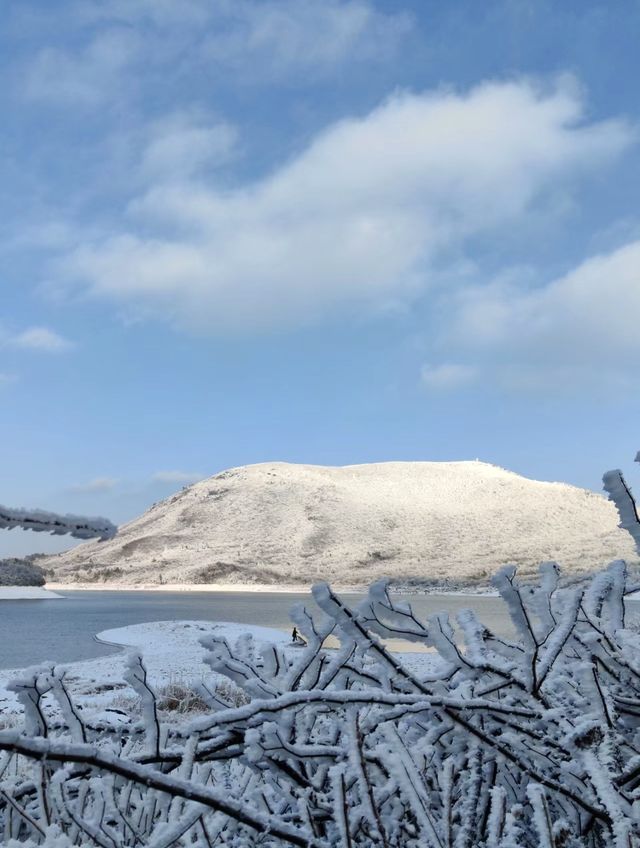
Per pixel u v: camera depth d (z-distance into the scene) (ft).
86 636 134.72
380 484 554.05
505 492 517.14
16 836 4.73
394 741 4.22
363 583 377.71
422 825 4.04
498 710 4.86
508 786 5.16
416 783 4.18
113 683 54.29
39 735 4.56
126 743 5.17
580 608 5.80
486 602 223.51
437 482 548.31
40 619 187.11
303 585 399.03
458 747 5.01
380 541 459.32
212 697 5.17
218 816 4.51
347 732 4.26
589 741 4.54
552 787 4.39
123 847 4.44
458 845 4.42
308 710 5.18
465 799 4.68
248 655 5.60
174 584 426.92
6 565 432.25
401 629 5.42
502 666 5.56
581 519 455.63
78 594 368.68
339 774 3.98
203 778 5.23
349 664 5.34
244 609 228.02
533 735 4.90
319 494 533.96
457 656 5.28
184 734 4.25
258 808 4.53
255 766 4.73
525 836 4.97
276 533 492.54
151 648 109.09
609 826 4.30
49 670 4.67
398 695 4.48
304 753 4.46
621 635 5.74
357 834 4.33
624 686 5.59
